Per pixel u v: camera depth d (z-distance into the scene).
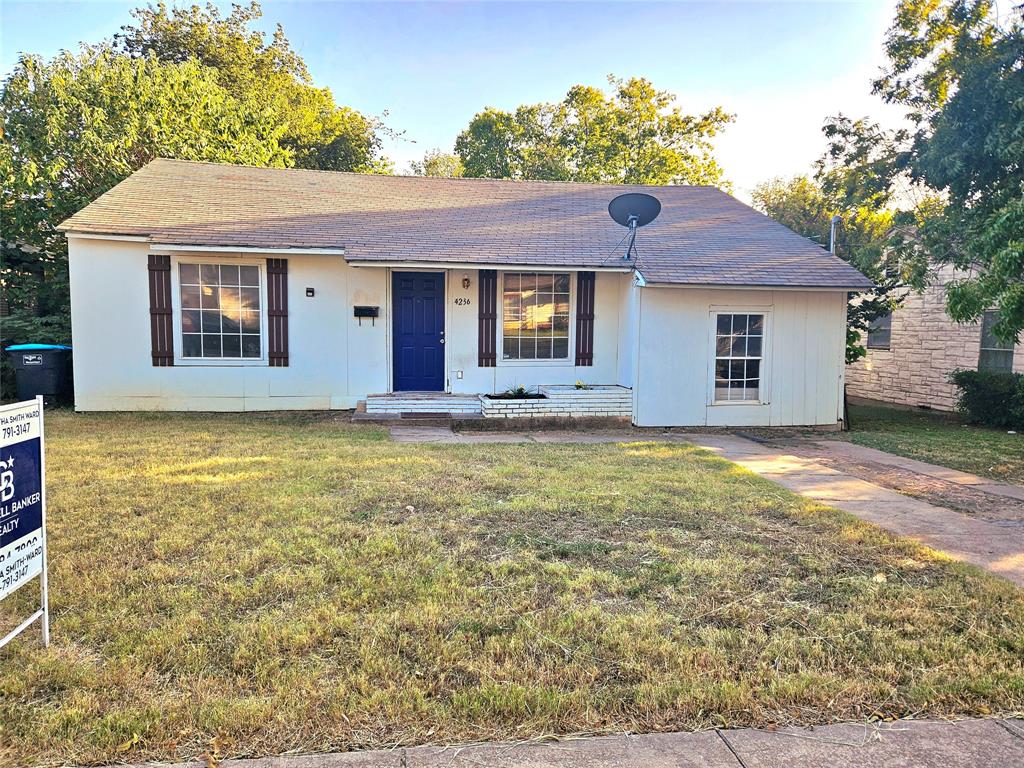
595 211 12.77
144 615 3.17
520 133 28.75
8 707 2.44
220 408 10.57
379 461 6.72
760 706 2.54
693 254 10.88
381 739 2.32
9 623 3.09
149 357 10.29
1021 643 3.05
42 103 13.40
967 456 8.36
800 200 20.53
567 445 8.31
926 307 14.81
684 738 2.36
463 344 10.92
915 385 15.20
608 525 4.68
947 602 3.50
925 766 2.24
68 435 8.08
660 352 10.34
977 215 10.72
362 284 10.73
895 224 12.76
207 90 16.08
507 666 2.77
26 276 13.39
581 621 3.17
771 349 10.62
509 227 11.49
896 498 5.96
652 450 8.05
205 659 2.78
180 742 2.27
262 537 4.27
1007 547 4.52
